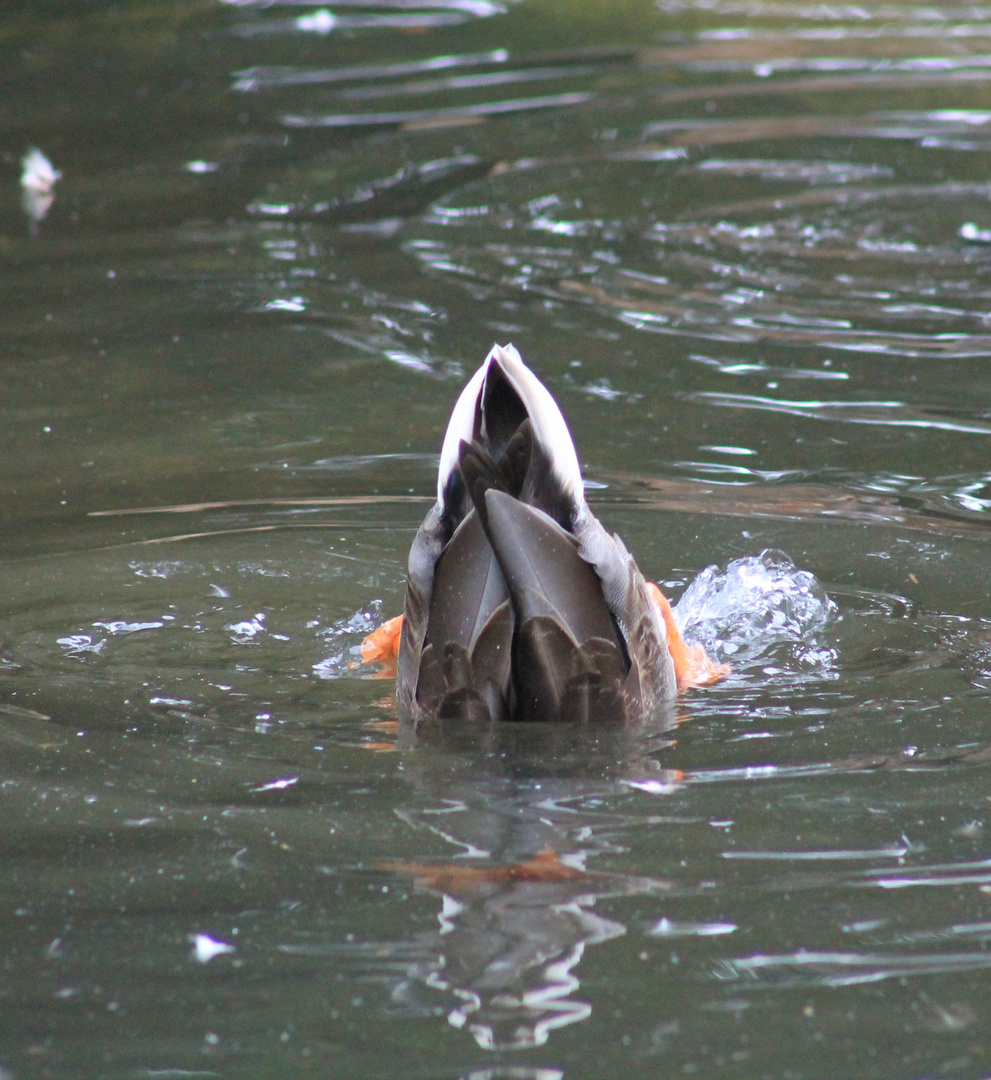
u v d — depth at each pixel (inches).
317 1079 210.1
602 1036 218.4
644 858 266.5
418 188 730.8
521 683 319.9
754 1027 219.6
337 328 573.0
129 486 451.2
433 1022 222.1
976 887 254.1
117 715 330.0
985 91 868.6
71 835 278.1
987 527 416.5
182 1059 214.5
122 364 544.4
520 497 325.7
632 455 467.2
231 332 571.2
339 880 261.0
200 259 646.5
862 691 336.8
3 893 258.2
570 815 283.7
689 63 953.5
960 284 606.9
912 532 415.2
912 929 242.4
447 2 1140.5
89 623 372.8
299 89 912.9
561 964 235.6
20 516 431.8
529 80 919.0
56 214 709.9
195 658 358.3
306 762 308.3
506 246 653.3
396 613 381.4
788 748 310.2
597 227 674.8
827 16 1072.2
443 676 322.0
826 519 423.5
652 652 331.6
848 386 515.2
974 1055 211.8
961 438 474.0
